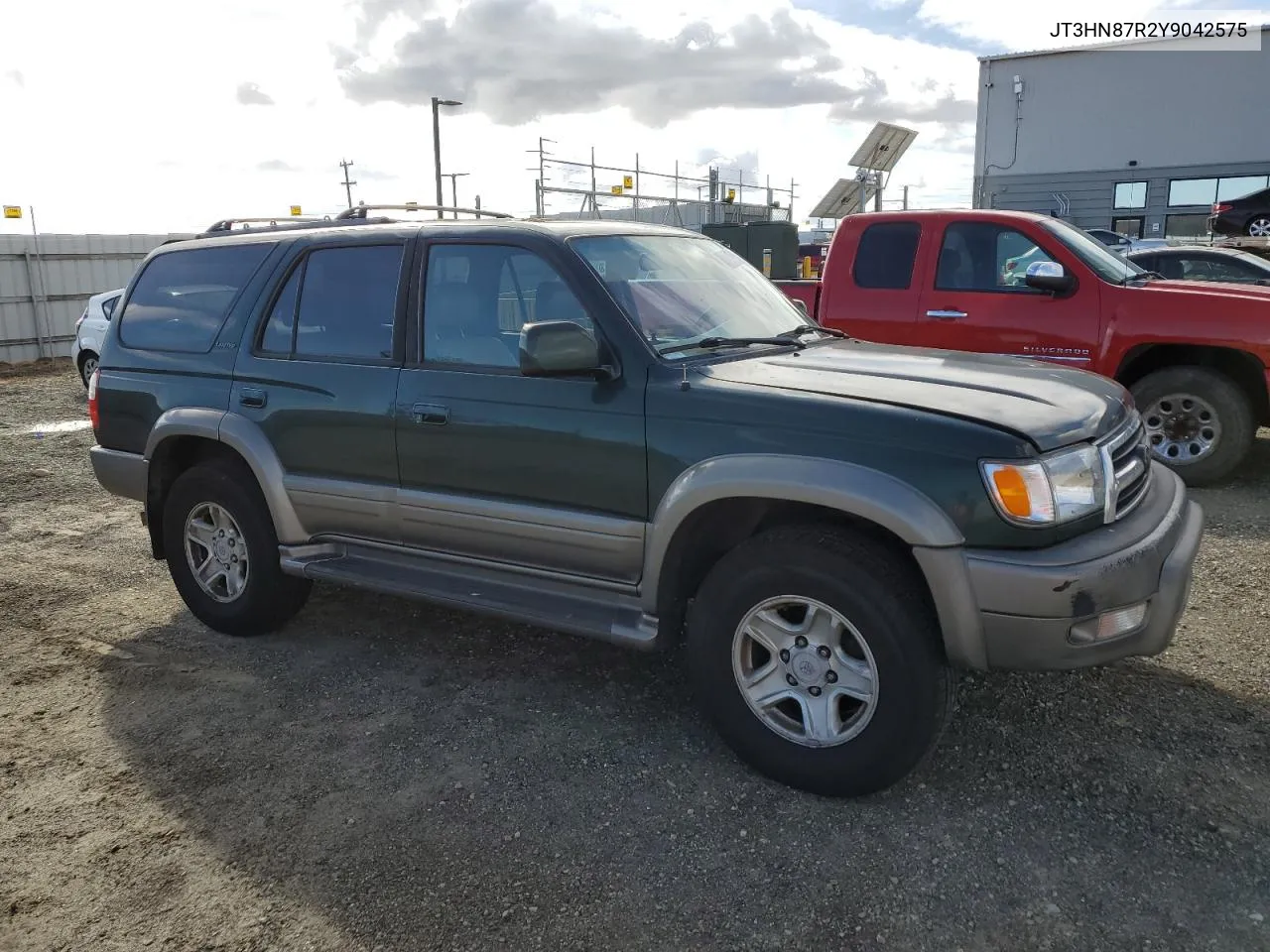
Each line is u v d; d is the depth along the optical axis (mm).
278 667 4254
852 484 2871
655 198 28797
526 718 3719
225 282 4547
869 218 7469
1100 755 3305
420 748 3516
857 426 2951
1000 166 28172
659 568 3289
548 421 3469
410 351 3877
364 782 3295
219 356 4422
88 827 3084
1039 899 2613
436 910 2654
